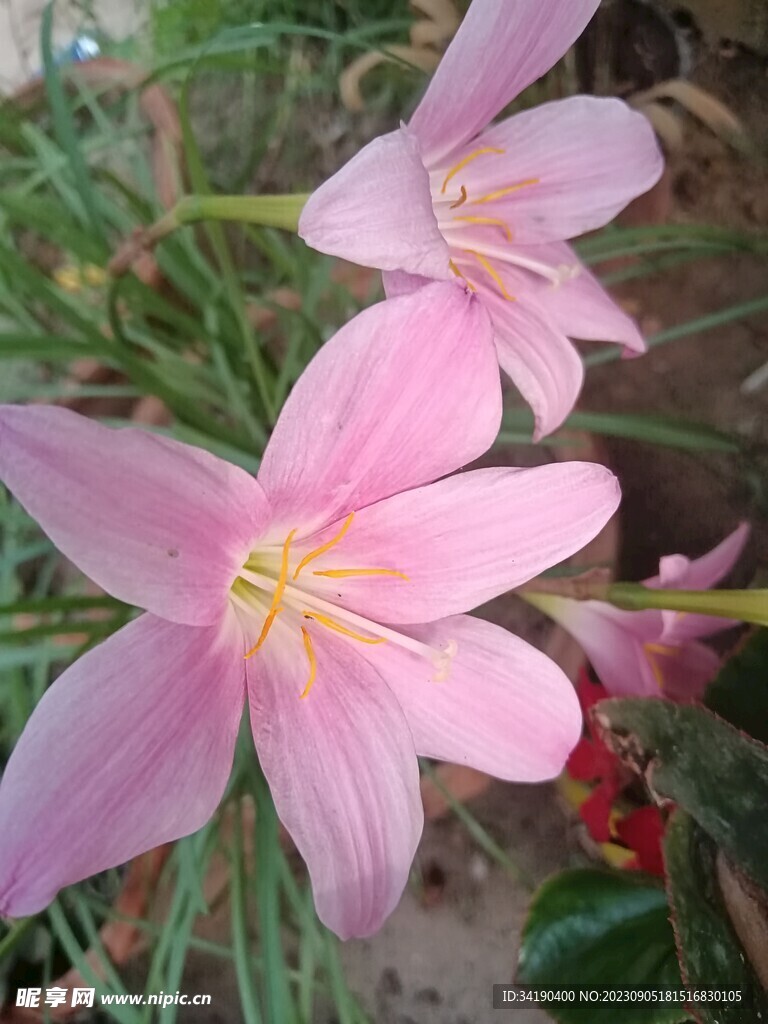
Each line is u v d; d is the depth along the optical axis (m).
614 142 0.12
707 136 0.21
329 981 0.16
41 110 0.16
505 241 0.12
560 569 0.15
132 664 0.07
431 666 0.10
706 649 0.14
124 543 0.07
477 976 0.17
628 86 0.20
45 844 0.07
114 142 0.16
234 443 0.14
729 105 0.21
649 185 0.12
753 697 0.11
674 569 0.13
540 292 0.12
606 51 0.20
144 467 0.07
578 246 0.16
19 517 0.15
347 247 0.08
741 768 0.10
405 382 0.08
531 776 0.10
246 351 0.14
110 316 0.12
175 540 0.07
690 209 0.21
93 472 0.07
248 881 0.15
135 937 0.14
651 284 0.21
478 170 0.12
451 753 0.10
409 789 0.09
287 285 0.18
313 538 0.09
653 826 0.12
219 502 0.08
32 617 0.14
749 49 0.20
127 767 0.07
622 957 0.11
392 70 0.18
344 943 0.17
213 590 0.08
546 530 0.09
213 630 0.09
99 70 0.16
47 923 0.15
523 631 0.17
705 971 0.10
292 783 0.09
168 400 0.12
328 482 0.08
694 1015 0.09
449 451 0.09
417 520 0.09
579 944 0.12
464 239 0.12
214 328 0.14
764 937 0.10
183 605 0.08
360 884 0.09
